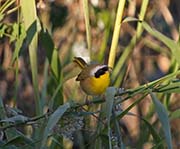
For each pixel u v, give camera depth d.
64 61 11.92
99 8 11.91
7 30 8.28
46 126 5.62
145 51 13.01
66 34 12.50
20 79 12.47
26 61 12.46
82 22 12.34
